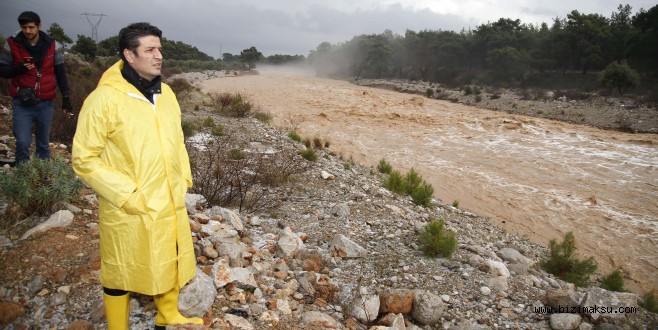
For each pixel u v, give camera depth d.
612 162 20.91
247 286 3.70
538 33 73.38
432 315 4.03
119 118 2.17
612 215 14.32
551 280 5.84
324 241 5.76
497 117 33.41
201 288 3.26
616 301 4.54
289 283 4.05
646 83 47.81
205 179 7.00
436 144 23.92
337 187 9.21
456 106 41.59
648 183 17.78
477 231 9.16
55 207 4.07
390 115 32.19
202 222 4.79
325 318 3.55
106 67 26.14
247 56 106.81
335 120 29.44
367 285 4.55
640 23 58.47
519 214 14.15
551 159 21.25
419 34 91.56
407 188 10.76
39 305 2.98
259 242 5.03
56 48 4.87
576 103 41.50
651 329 4.33
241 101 19.34
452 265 5.33
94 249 3.59
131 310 3.13
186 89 23.62
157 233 2.24
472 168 19.28
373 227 6.69
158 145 2.27
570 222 13.67
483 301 4.57
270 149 12.04
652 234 12.87
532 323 4.27
